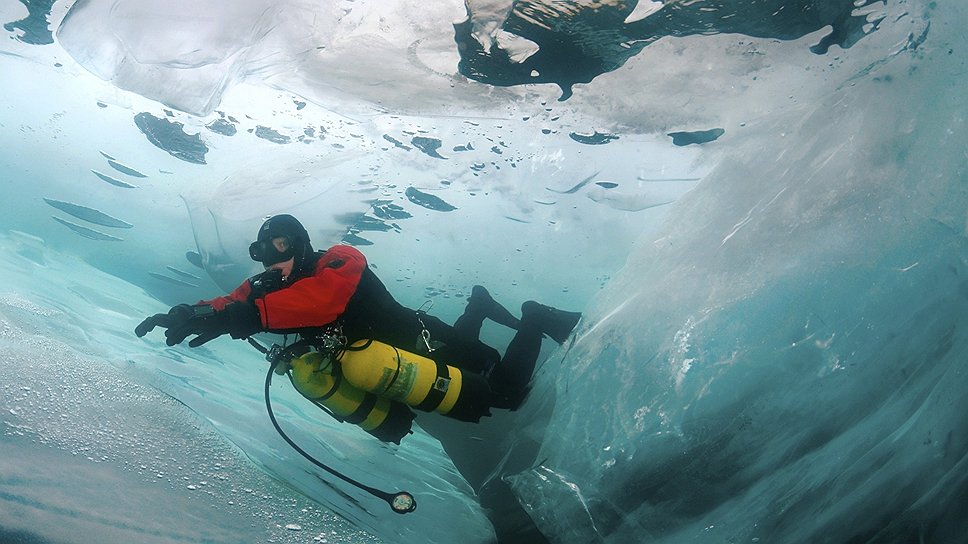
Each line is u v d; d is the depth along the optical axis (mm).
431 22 5035
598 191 7023
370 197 7691
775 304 2908
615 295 3688
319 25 5227
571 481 3047
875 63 4422
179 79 5828
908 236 2832
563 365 3570
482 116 6109
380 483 3641
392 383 2842
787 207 3230
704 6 4473
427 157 6879
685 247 3574
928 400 2701
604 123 5930
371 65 5582
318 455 3730
